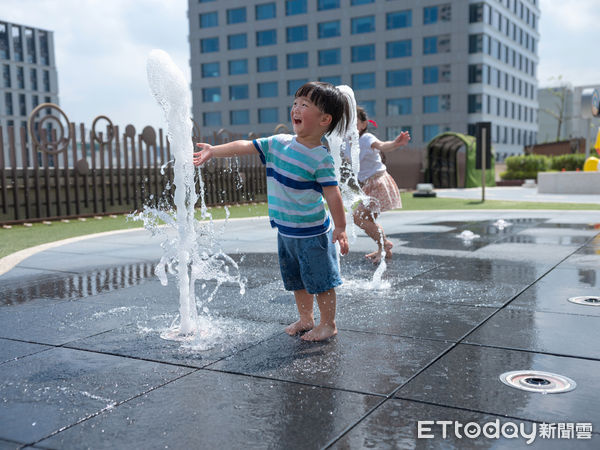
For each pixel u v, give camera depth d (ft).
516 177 100.07
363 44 183.73
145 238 24.70
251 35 199.72
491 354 8.46
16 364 8.29
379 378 7.50
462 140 87.45
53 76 270.87
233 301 12.29
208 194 46.14
